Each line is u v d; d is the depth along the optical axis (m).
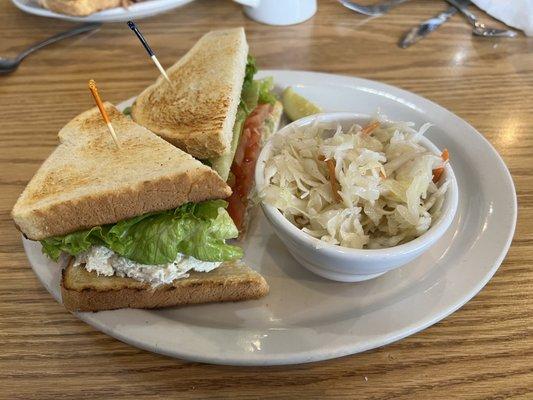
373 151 0.25
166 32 0.44
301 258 0.24
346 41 0.42
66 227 0.23
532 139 0.32
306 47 0.42
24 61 0.41
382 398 0.19
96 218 0.23
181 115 0.29
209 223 0.23
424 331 0.22
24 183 0.30
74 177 0.24
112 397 0.20
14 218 0.22
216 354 0.20
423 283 0.24
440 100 0.36
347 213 0.23
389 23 0.44
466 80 0.37
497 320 0.22
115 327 0.21
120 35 0.44
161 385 0.20
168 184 0.22
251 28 0.44
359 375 0.20
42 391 0.20
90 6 0.40
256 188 0.25
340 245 0.23
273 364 0.20
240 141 0.31
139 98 0.32
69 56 0.41
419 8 0.46
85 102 0.36
